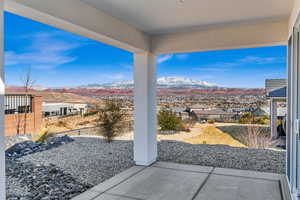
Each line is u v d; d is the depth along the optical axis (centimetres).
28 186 354
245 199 301
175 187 345
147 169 434
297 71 278
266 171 416
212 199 303
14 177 387
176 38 440
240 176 390
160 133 739
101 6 305
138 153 463
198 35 423
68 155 524
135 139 466
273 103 635
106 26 333
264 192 322
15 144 512
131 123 720
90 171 423
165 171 422
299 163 262
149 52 457
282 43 376
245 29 388
